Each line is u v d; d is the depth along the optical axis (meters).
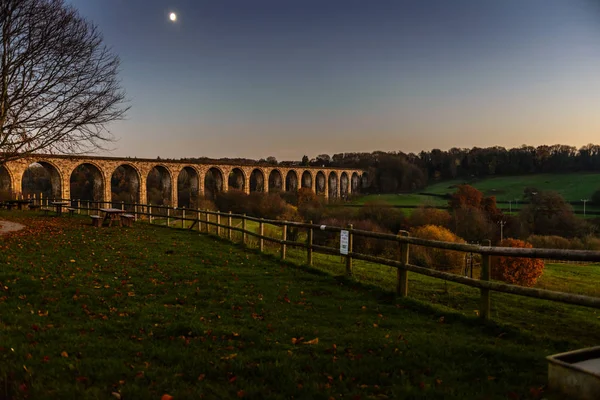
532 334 6.09
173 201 62.47
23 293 8.29
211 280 10.04
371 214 57.16
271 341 5.84
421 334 6.15
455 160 139.75
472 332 6.34
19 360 4.74
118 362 4.84
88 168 52.38
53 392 3.98
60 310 7.30
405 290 8.33
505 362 4.89
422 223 53.59
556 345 5.69
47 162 45.56
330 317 7.23
